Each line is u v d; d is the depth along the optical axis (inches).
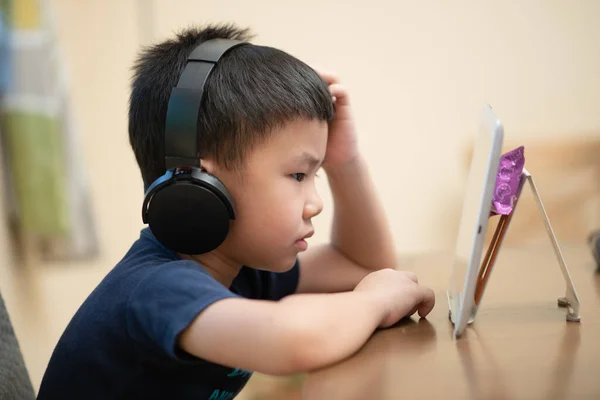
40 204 78.3
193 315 27.4
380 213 43.9
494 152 26.5
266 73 33.3
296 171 33.4
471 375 23.9
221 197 31.2
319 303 28.1
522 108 86.6
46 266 84.0
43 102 77.1
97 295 33.7
